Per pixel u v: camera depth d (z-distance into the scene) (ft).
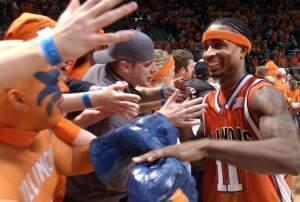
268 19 67.72
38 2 56.29
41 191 4.63
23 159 4.45
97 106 6.02
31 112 4.31
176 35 59.98
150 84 10.29
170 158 4.45
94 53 8.01
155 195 4.16
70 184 6.86
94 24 3.66
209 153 4.99
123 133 4.73
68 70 7.11
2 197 4.09
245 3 71.67
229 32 6.65
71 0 3.87
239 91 6.69
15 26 5.33
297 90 29.40
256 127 6.48
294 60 54.39
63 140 5.40
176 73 12.94
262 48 58.54
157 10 66.18
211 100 7.04
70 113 7.17
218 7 69.82
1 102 4.23
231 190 6.75
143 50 7.44
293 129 5.79
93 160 4.94
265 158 5.17
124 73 7.57
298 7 72.43
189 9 68.03
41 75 4.18
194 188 4.53
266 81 6.59
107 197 6.85
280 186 6.82
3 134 4.35
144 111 8.48
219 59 6.73
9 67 3.65
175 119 5.04
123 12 3.71
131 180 4.33
